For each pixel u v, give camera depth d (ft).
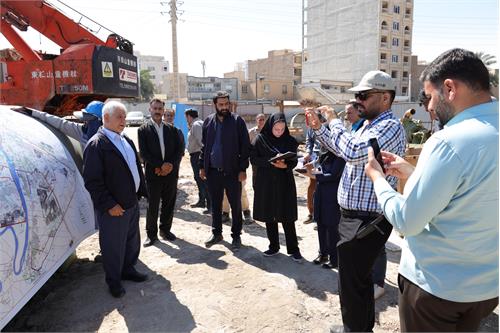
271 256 14.37
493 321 10.07
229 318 10.20
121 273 12.34
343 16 205.05
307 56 229.66
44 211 9.90
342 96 187.42
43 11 26.07
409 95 173.17
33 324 9.95
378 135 7.65
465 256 4.82
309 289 11.75
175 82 97.91
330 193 12.59
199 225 18.70
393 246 15.03
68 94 23.72
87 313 10.44
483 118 4.63
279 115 13.44
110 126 11.29
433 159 4.66
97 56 23.25
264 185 13.60
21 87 23.63
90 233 12.84
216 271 13.04
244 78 271.90
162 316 10.28
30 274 8.89
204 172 15.60
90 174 10.64
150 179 15.61
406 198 4.90
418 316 5.41
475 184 4.54
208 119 15.47
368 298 8.39
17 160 9.53
